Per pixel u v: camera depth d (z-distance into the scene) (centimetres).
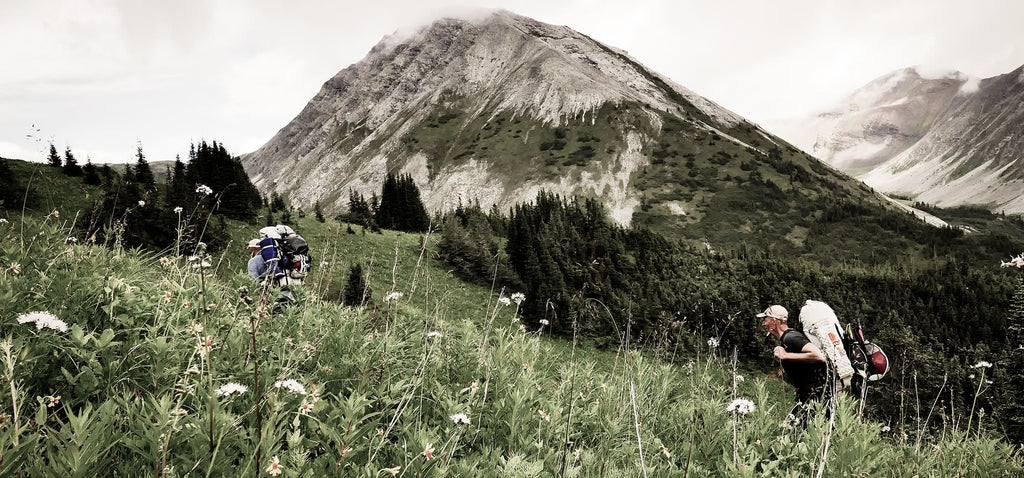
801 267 8831
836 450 267
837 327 471
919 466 341
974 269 10356
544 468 246
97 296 275
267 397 192
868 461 262
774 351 475
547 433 281
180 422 176
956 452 363
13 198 3494
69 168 4200
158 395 203
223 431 177
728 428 319
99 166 4378
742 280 7369
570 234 8169
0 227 320
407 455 205
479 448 265
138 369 228
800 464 270
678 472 273
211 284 319
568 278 5534
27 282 264
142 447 169
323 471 182
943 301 8081
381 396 263
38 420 148
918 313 7831
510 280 5453
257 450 166
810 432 294
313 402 198
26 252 307
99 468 153
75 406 203
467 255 5425
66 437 148
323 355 322
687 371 418
